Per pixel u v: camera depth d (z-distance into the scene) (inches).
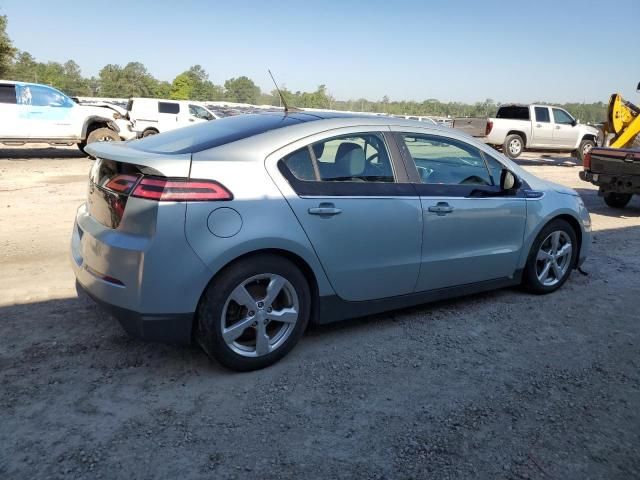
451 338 163.5
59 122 647.1
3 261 219.9
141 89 4990.2
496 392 133.5
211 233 125.2
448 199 167.2
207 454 105.7
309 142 144.1
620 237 310.2
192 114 909.8
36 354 141.7
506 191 184.2
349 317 155.1
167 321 125.2
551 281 206.1
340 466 104.0
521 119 791.1
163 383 130.8
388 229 153.4
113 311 127.8
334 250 144.5
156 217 121.0
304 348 152.9
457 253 171.9
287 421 117.7
